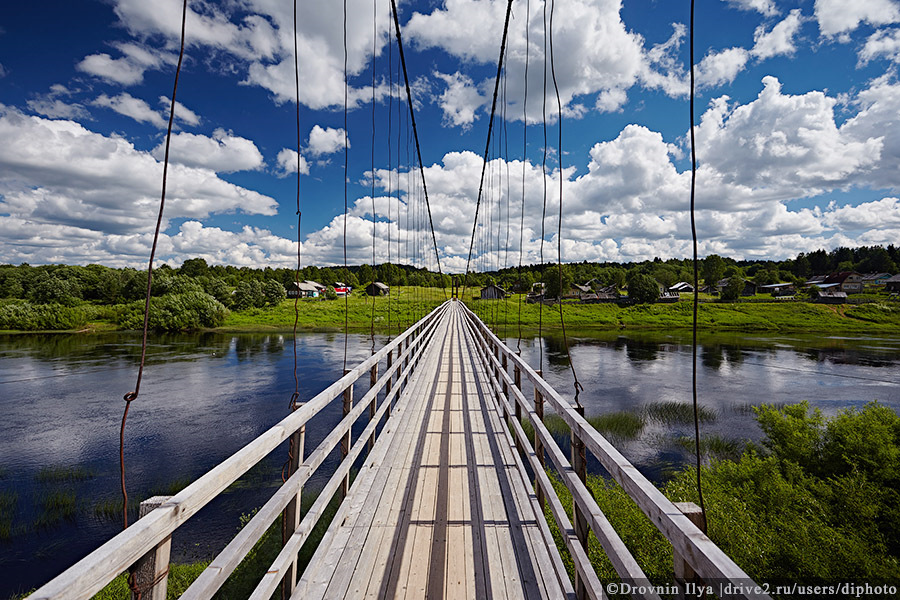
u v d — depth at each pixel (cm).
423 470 353
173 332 4025
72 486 895
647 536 616
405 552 240
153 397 1567
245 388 1702
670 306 5572
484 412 523
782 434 963
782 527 693
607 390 1747
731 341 3534
